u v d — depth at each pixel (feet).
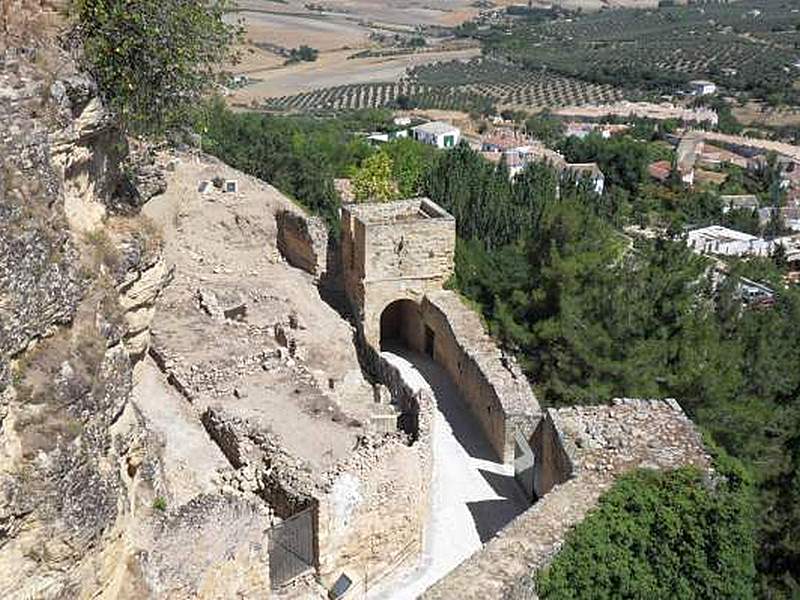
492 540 63.00
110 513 51.13
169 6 66.95
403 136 377.30
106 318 53.62
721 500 67.00
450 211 151.43
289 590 69.72
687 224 333.01
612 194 336.49
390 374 112.98
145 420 72.02
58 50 57.52
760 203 374.84
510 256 127.75
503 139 448.65
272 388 90.53
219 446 79.87
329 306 131.13
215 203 140.15
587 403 97.40
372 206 131.85
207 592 60.70
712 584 65.46
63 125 53.52
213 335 99.09
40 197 48.96
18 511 45.11
